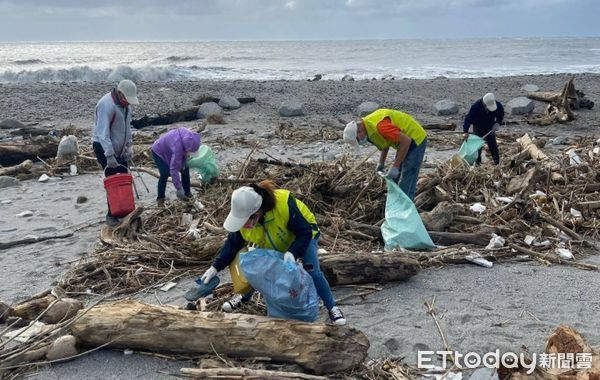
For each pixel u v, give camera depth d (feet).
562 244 22.30
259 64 153.17
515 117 59.06
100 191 32.32
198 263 20.84
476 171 28.43
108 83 87.66
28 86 81.66
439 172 28.94
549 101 63.82
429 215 23.30
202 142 45.27
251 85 81.97
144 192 31.45
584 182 28.04
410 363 14.60
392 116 22.34
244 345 14.06
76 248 23.48
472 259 20.62
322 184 25.90
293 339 13.85
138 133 48.73
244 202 13.99
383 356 14.90
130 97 24.79
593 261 21.06
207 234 22.82
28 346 14.92
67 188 33.19
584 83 80.18
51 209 29.17
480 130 33.06
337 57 186.39
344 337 13.97
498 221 23.97
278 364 13.96
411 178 23.08
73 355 14.88
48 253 22.98
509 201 25.58
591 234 23.54
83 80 99.14
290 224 14.96
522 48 261.03
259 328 14.10
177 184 25.68
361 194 25.18
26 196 31.76
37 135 49.47
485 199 26.32
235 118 59.67
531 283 19.08
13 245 23.91
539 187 27.48
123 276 20.10
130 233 23.21
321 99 69.26
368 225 23.25
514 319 16.69
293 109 61.31
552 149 41.37
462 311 17.17
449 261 20.68
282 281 14.62
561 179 28.12
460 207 24.04
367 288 18.72
